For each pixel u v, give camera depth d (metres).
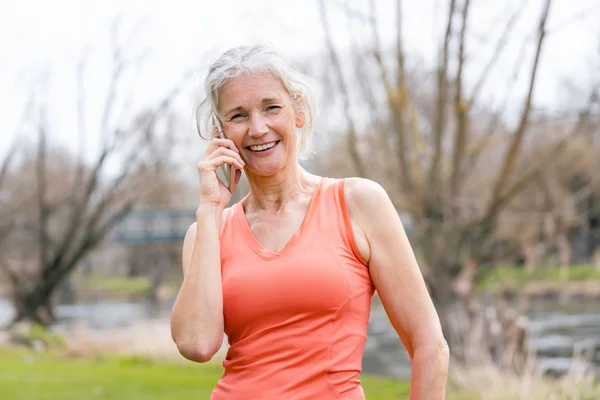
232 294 2.12
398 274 2.09
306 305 2.05
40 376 10.01
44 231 19.52
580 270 23.81
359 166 9.87
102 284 40.31
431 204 10.00
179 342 2.15
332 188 2.18
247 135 2.19
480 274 11.91
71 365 11.73
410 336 2.10
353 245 2.10
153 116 17.78
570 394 7.89
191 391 8.86
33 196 21.34
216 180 2.24
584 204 14.71
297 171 2.25
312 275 2.05
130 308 29.41
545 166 10.09
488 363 9.06
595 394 7.88
